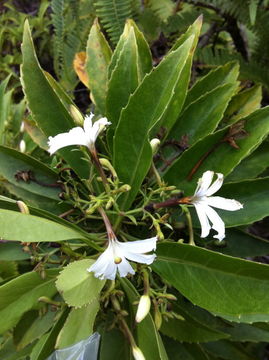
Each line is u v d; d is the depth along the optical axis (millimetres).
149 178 131
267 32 205
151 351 109
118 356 122
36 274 108
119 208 122
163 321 131
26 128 144
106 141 138
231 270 109
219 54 215
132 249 101
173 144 137
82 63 182
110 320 125
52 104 130
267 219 193
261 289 107
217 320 137
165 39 225
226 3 205
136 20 221
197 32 135
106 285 117
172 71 112
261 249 135
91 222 132
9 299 106
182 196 128
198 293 112
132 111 115
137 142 118
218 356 154
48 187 132
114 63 136
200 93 144
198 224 131
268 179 124
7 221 91
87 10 231
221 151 126
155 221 112
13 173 130
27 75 128
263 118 122
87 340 114
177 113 130
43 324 120
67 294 96
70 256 112
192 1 227
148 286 108
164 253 116
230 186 127
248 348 216
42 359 110
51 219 113
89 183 122
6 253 126
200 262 112
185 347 142
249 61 214
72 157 130
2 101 168
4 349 131
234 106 152
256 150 134
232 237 136
